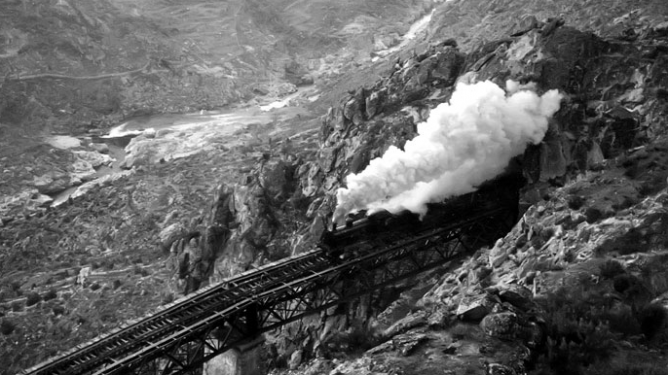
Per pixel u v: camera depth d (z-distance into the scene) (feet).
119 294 422.00
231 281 239.30
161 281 426.51
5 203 594.65
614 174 255.29
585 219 224.94
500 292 187.93
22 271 480.64
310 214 365.61
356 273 248.93
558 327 173.99
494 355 167.63
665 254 197.26
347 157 365.61
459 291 220.84
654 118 308.60
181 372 219.00
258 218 381.19
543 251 217.36
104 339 220.64
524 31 368.48
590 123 294.05
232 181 557.33
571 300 185.47
